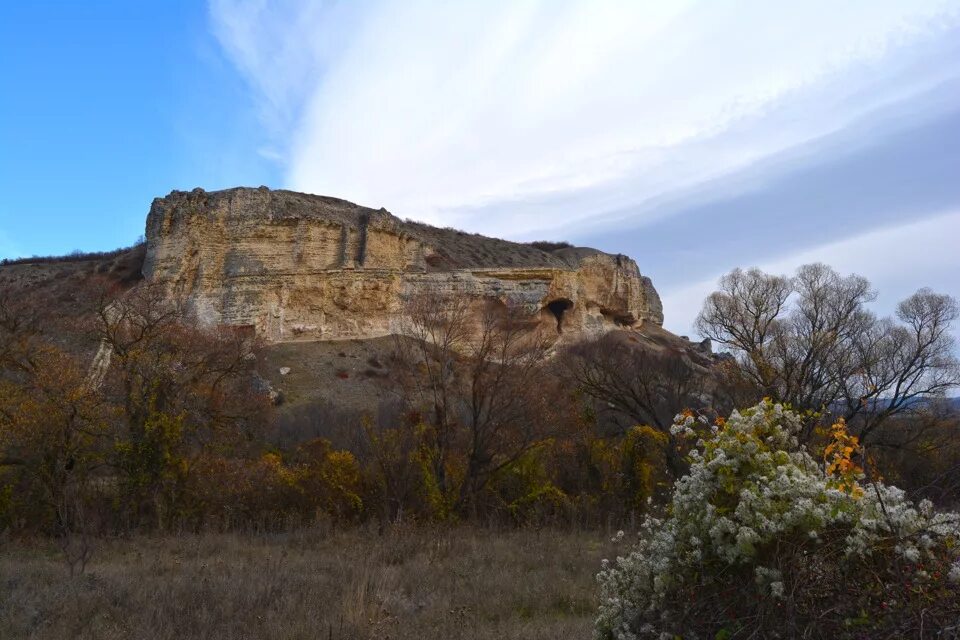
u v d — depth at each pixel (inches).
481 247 3174.2
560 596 372.8
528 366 985.5
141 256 2564.0
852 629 162.4
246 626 289.4
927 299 1221.1
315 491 884.6
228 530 807.1
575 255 3277.6
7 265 2886.3
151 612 309.4
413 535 633.0
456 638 286.0
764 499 175.8
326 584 382.3
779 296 1321.4
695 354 1996.8
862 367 1083.9
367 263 2529.5
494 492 940.6
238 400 1078.4
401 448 915.4
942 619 153.5
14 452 781.9
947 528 165.9
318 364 2212.1
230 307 2294.5
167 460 840.3
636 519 876.6
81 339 1096.8
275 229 2423.7
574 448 1003.9
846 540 168.1
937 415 1146.7
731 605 178.2
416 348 1090.1
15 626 289.9
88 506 790.5
